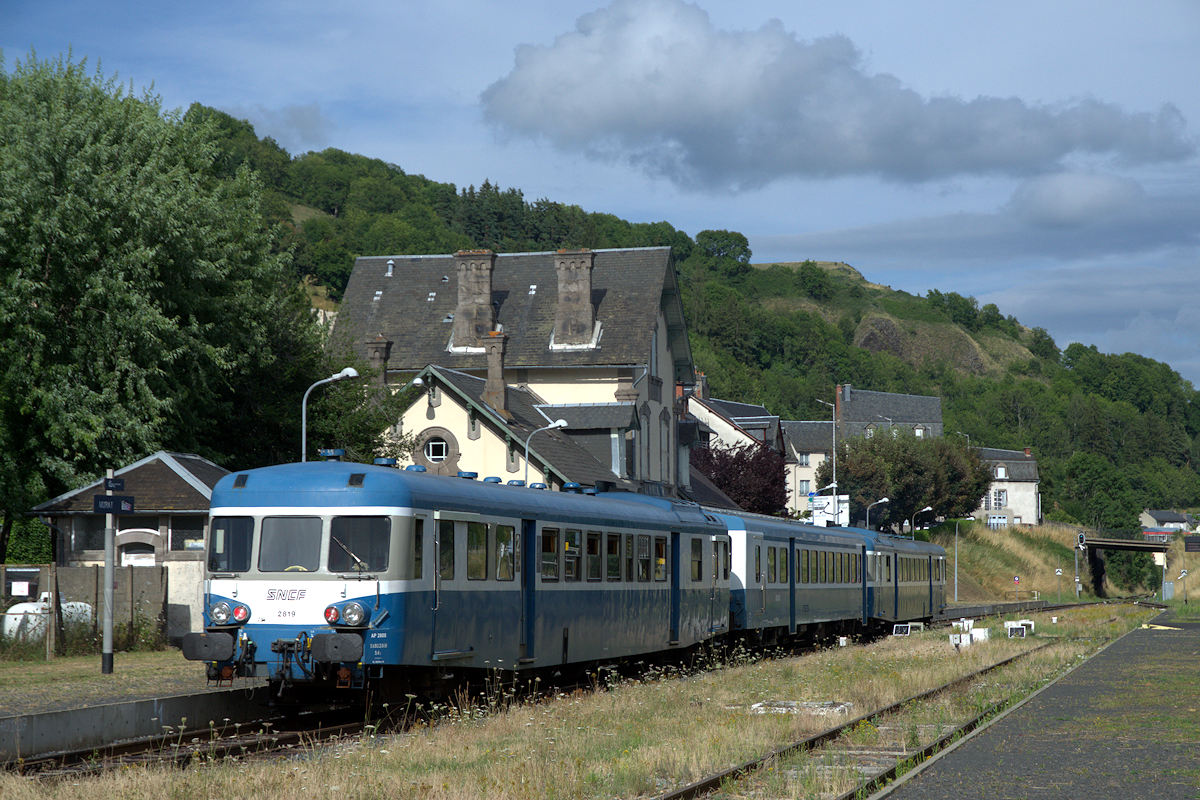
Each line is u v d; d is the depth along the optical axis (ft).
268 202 545.03
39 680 66.18
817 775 39.65
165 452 98.73
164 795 34.53
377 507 53.01
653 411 170.50
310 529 53.06
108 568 70.90
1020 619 155.84
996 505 465.88
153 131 121.70
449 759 42.09
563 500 68.95
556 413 159.53
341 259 520.42
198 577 93.50
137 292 106.32
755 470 222.48
